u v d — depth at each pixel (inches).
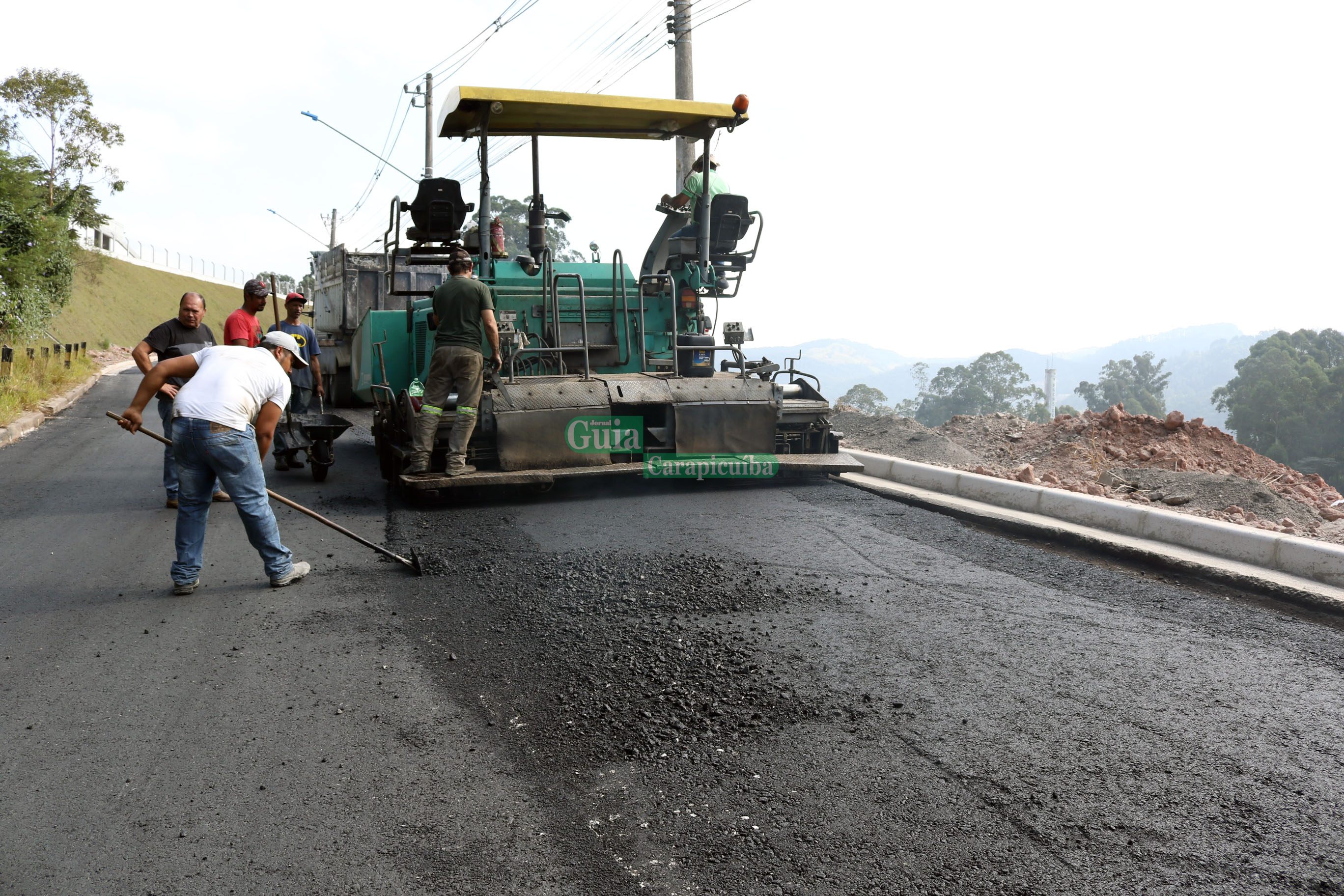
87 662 160.2
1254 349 4503.0
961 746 126.4
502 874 97.2
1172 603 194.4
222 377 199.0
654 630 174.4
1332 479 3833.7
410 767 121.2
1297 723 134.4
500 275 335.6
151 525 274.5
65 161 1369.3
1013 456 423.2
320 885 95.3
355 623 180.5
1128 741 128.1
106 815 109.7
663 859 99.7
